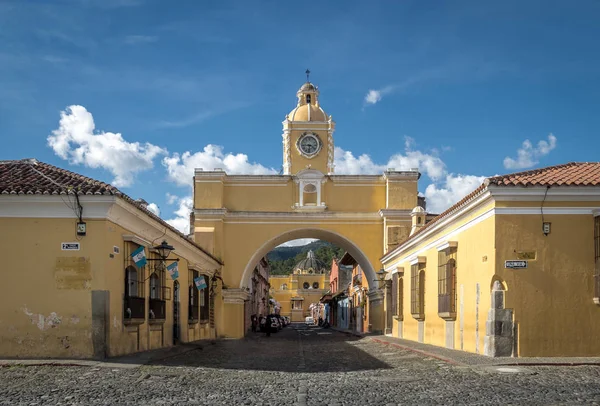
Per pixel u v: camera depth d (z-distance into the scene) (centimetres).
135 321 1475
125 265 1434
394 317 2620
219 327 2959
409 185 3019
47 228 1295
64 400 809
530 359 1260
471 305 1509
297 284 9788
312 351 1950
